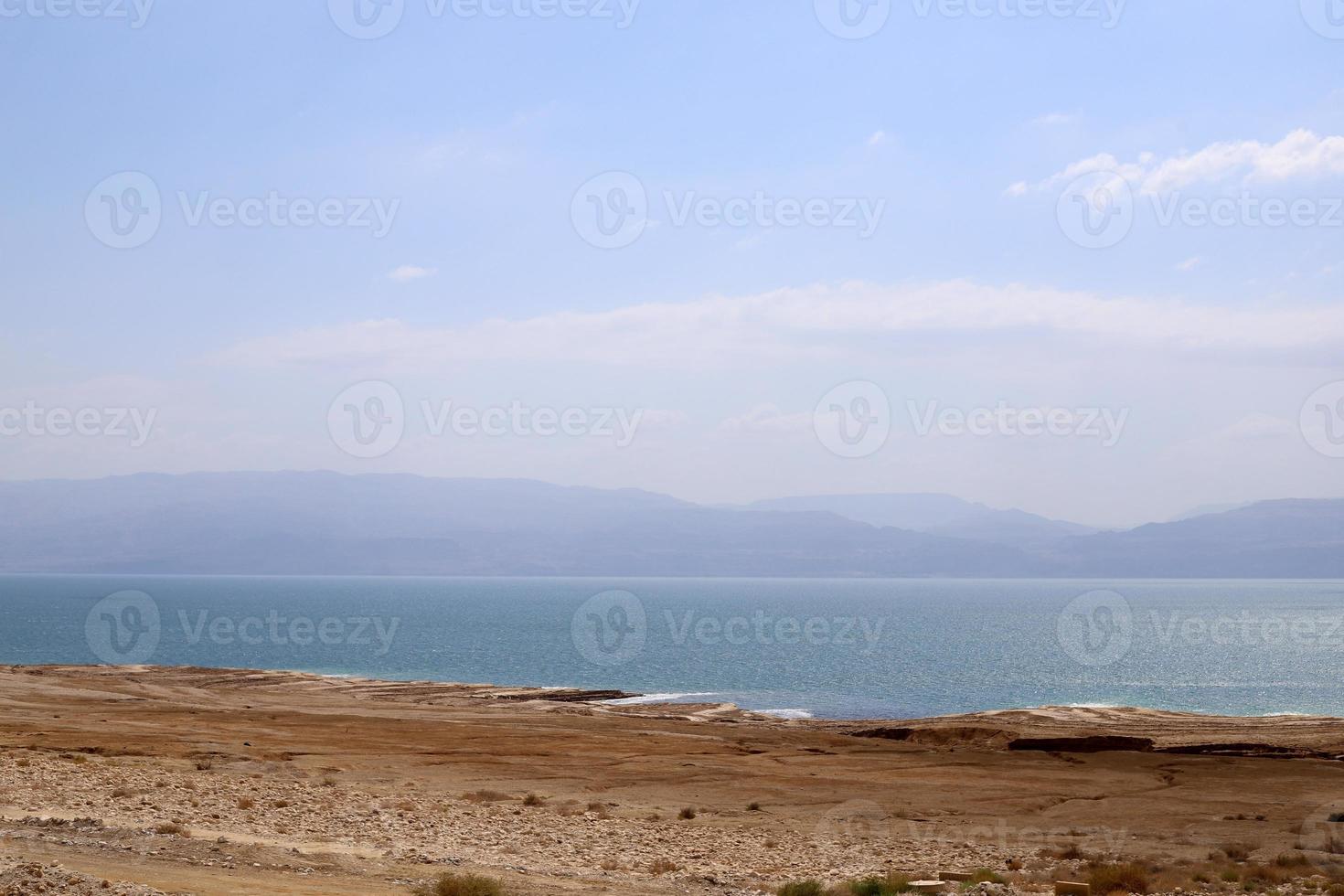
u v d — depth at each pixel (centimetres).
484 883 1923
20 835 2181
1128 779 4572
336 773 4219
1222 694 11512
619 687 11712
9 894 1497
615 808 3672
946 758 5272
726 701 10275
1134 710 7544
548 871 2348
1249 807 3891
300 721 6244
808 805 3900
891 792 4197
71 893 1545
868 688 11888
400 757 4853
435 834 2838
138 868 1933
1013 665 15050
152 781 3425
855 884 2292
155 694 7819
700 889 2245
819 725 7075
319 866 2131
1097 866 2622
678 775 4562
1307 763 5059
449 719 6806
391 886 1972
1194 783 4481
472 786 4131
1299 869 2691
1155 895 2355
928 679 12912
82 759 4047
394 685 9269
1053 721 6962
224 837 2423
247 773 4028
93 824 2392
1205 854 2962
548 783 4303
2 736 4928
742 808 3800
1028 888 2400
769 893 2252
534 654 16325
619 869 2489
